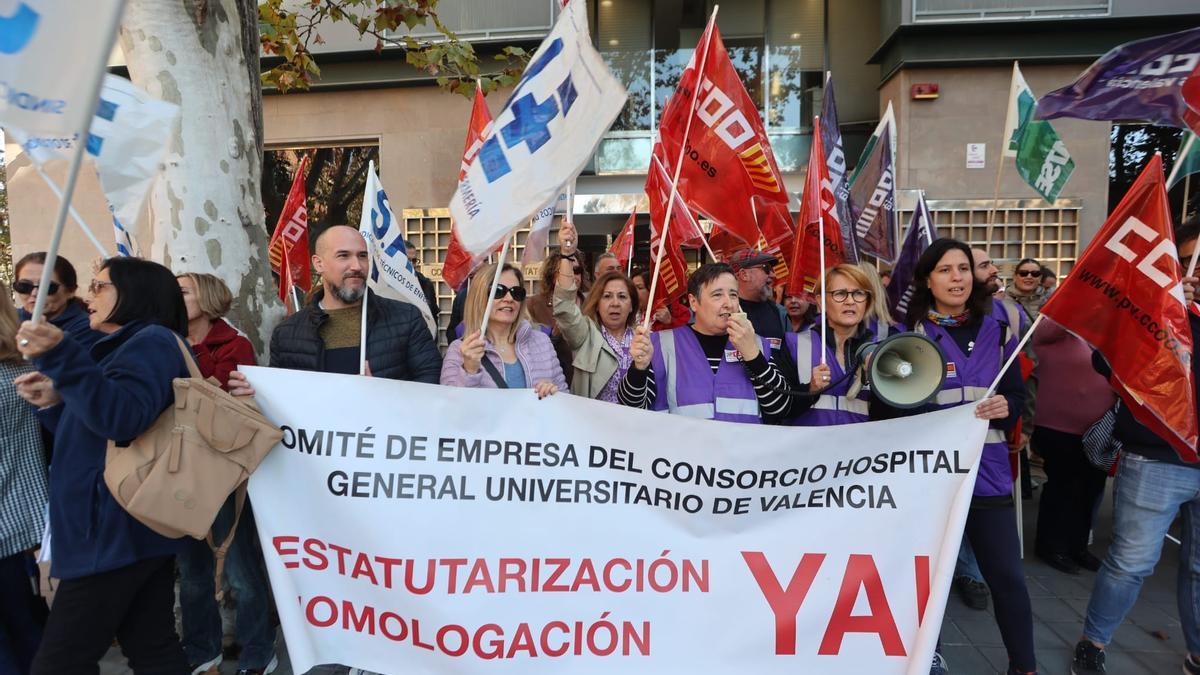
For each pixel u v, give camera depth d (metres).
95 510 2.27
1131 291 2.72
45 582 3.49
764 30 9.81
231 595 3.62
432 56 6.74
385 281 3.81
